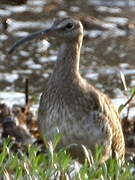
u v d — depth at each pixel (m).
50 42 24.48
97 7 28.62
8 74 23.44
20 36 25.69
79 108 15.52
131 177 13.45
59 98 15.59
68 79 15.88
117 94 22.06
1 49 24.98
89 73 23.81
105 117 15.74
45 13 27.61
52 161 13.30
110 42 26.36
